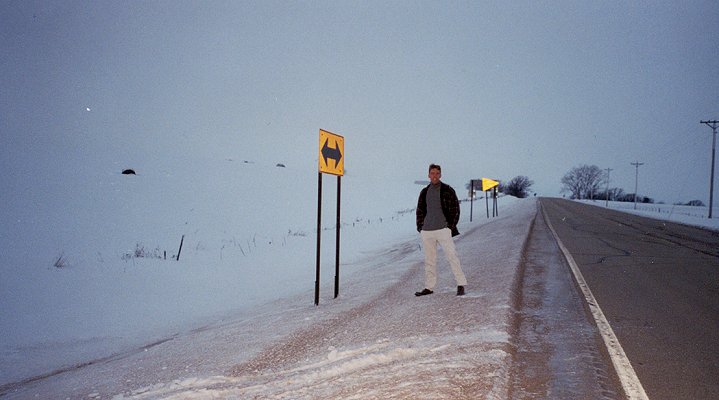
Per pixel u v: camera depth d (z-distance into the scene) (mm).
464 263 10828
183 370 5027
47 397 4828
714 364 4105
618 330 5180
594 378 3771
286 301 9195
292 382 4176
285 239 23359
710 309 6227
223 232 25797
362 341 5188
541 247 13773
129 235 22078
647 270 9648
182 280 13055
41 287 11781
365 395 3570
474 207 56000
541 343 4723
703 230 22953
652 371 3936
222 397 4020
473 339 4719
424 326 5461
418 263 11961
